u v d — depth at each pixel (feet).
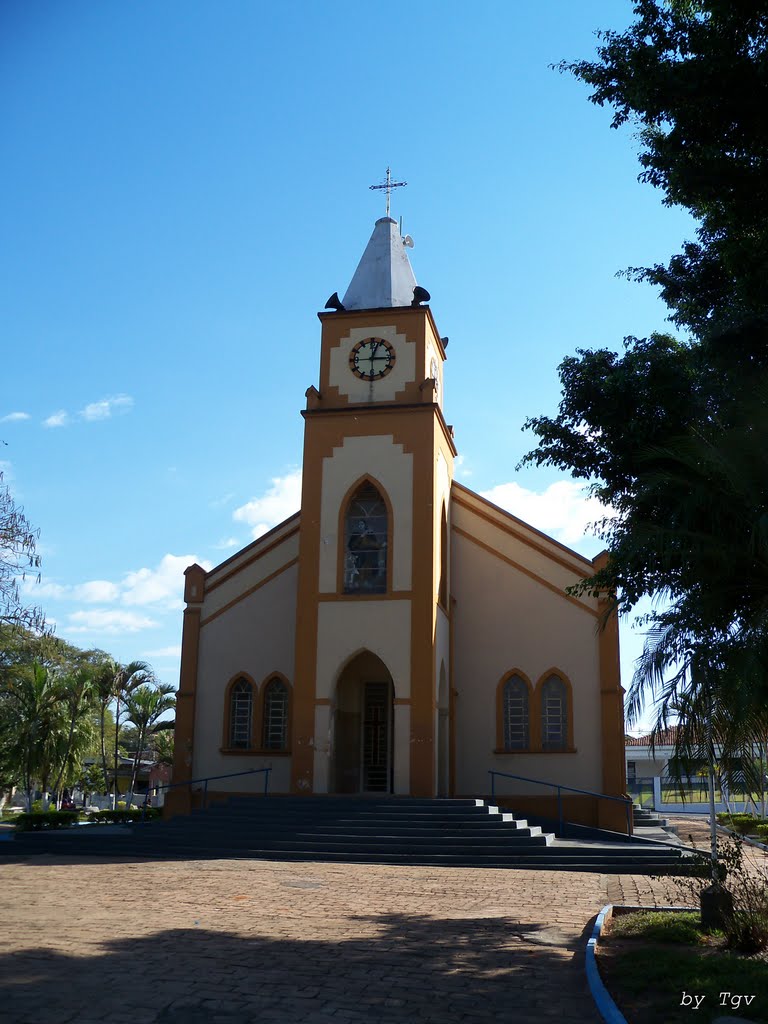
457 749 89.92
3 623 95.55
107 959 32.32
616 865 60.59
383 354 92.48
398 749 80.79
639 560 44.29
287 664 93.20
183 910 42.91
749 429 41.75
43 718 147.74
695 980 29.22
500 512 94.58
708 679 38.11
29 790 145.69
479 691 90.74
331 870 58.80
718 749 38.27
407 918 41.98
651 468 47.96
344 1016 26.48
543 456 51.90
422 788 79.36
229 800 76.89
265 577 95.81
